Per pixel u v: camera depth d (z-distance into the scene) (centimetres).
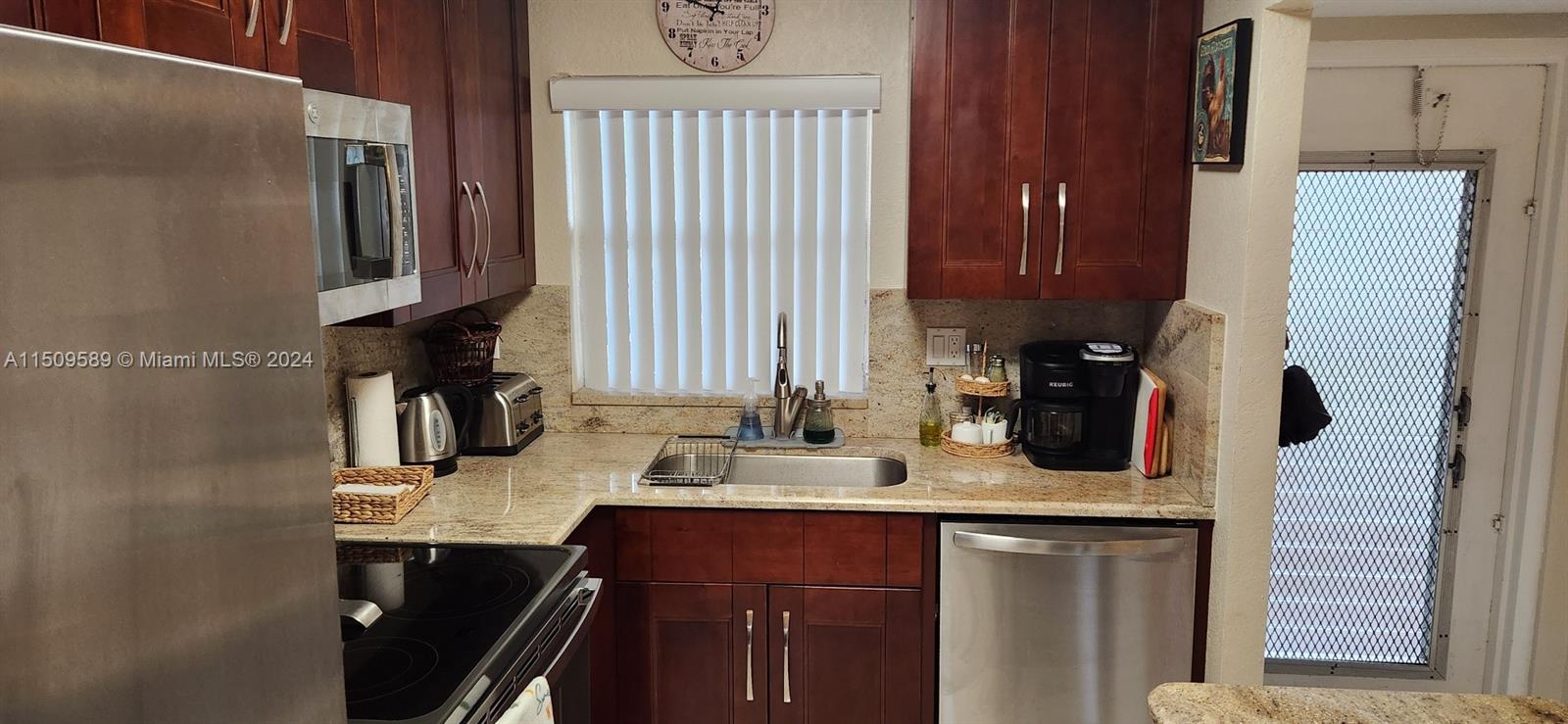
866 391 297
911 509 236
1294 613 315
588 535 229
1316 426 257
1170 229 253
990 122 252
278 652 73
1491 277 287
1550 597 295
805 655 246
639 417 300
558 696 172
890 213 284
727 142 284
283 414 73
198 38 109
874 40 275
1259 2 205
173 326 62
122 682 59
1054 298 257
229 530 67
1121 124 250
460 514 218
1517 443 292
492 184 255
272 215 71
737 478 286
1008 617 237
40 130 53
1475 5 262
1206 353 228
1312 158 289
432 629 153
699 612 246
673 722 252
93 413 56
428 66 215
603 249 294
